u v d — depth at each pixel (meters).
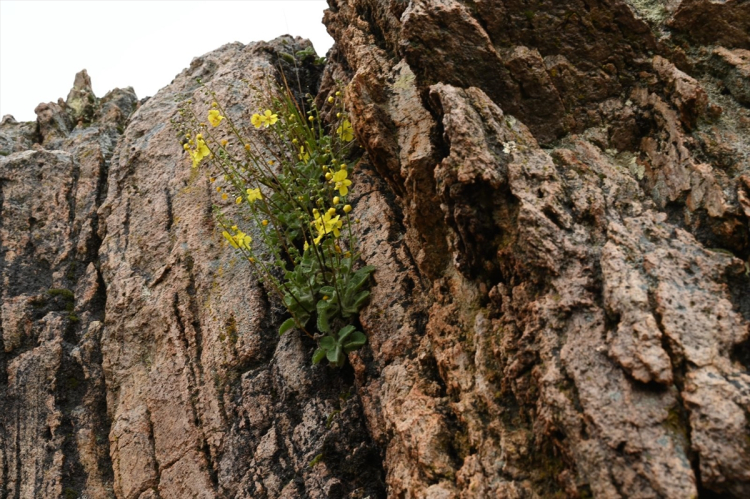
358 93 3.32
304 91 5.15
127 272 4.16
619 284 2.22
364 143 3.36
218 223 4.14
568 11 3.05
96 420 3.76
